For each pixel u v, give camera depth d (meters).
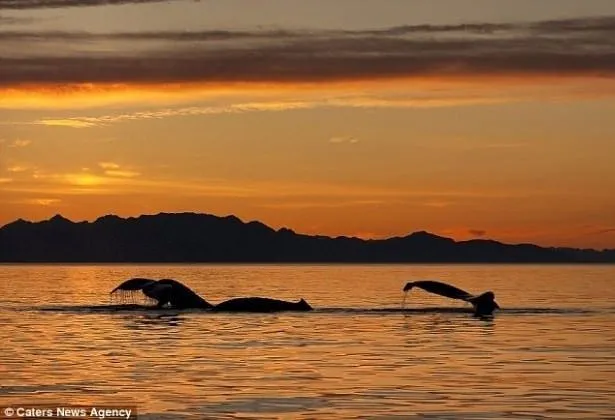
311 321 120.56
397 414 59.47
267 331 107.69
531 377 73.62
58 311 137.25
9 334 104.50
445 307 153.50
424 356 85.88
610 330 109.69
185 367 78.69
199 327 112.56
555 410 60.94
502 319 124.88
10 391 67.25
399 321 120.94
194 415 58.91
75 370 77.12
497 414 59.59
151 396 65.25
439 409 61.12
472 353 88.00
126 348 91.62
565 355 86.88
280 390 67.62
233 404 62.38
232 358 84.25
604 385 69.94
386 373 75.50
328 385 69.75
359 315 130.00
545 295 196.50
